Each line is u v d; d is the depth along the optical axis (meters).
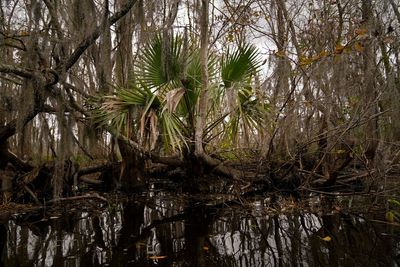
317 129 6.33
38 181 5.98
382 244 3.50
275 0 7.18
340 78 5.16
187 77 5.99
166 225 4.65
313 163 6.60
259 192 6.38
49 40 4.78
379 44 5.06
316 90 5.86
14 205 5.58
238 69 6.02
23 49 4.96
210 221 4.77
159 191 6.93
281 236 3.97
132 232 4.35
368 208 4.92
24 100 4.54
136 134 5.85
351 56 5.50
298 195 6.00
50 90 4.81
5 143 5.57
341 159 6.30
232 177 6.39
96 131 5.73
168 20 5.55
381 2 5.10
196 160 6.37
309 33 6.08
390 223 4.20
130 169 6.51
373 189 5.87
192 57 6.20
